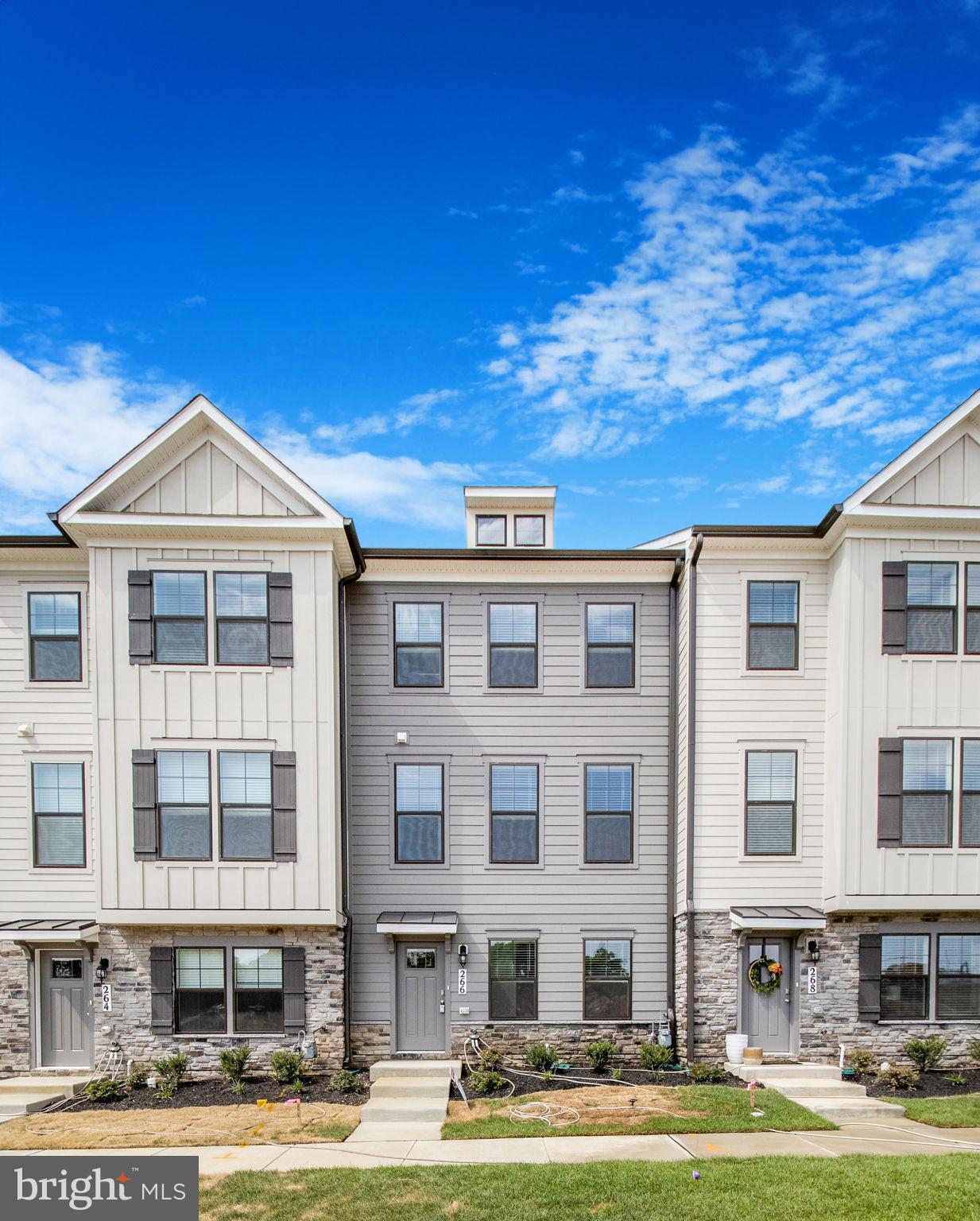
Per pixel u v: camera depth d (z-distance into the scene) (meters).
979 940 13.22
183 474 12.70
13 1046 13.03
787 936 13.26
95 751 12.53
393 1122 10.56
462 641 14.11
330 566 12.77
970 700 12.96
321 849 12.53
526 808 13.95
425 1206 7.61
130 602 12.61
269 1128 10.33
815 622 13.55
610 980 13.66
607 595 14.23
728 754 13.41
